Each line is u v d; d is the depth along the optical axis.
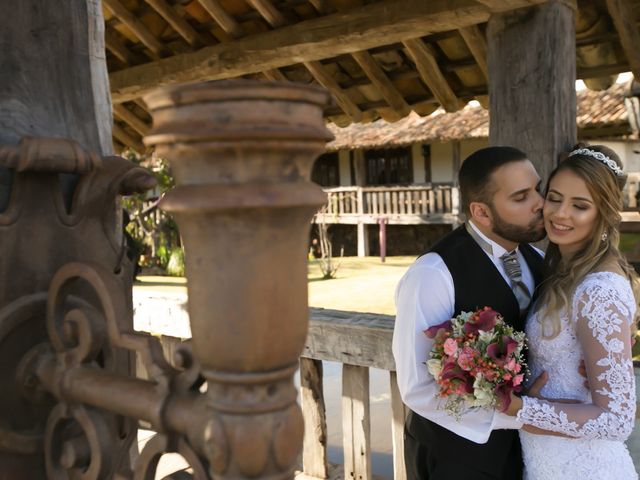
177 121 0.65
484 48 3.84
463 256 1.71
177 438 0.79
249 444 0.68
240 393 0.69
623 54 3.88
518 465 1.76
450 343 1.50
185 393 0.79
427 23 3.47
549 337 1.57
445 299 1.66
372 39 3.78
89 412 0.96
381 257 20.11
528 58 3.05
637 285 1.59
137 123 5.68
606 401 1.45
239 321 0.67
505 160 1.63
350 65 4.80
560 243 1.58
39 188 1.09
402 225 22.36
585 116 13.66
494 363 1.46
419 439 1.79
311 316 2.79
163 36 4.82
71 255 1.14
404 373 1.69
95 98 1.44
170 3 4.36
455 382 1.50
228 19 4.27
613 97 14.31
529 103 3.06
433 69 4.24
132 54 5.04
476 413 1.60
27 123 1.19
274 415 0.69
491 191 1.64
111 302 0.91
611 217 1.54
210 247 0.67
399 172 21.53
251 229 0.65
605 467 1.56
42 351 1.06
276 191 0.64
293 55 4.15
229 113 0.62
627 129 13.55
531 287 1.81
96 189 1.15
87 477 0.96
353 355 2.60
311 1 3.93
